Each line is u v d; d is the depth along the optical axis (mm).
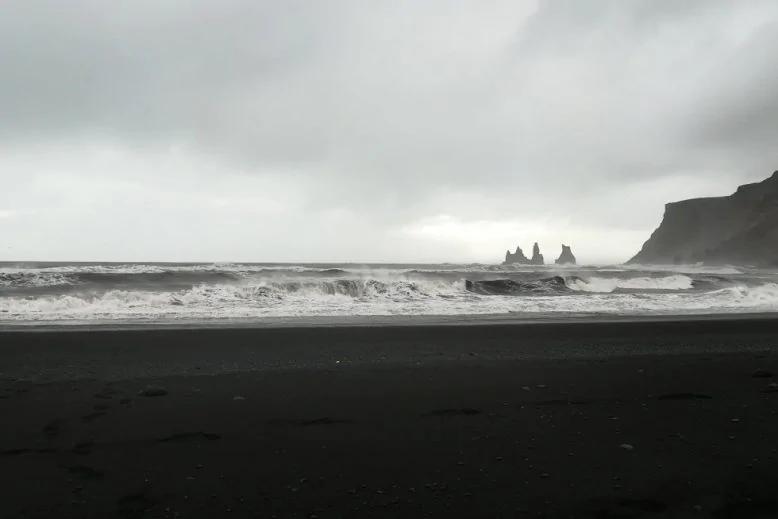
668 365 7379
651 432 4426
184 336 9445
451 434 4336
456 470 3568
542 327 11141
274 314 13734
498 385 6090
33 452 3812
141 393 5590
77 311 13430
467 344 9055
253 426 4496
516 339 9633
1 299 14211
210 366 7094
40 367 6879
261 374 6613
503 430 4453
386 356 7918
